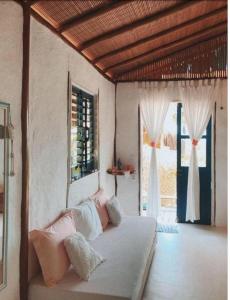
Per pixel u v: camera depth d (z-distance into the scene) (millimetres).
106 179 4660
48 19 2492
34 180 2297
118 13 2793
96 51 3596
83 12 2590
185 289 2904
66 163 2961
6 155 1918
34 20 2270
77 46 3225
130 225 3709
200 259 3615
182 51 4910
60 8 2383
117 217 3703
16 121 2041
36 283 2178
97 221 3295
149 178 5098
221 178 4953
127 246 2986
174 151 5227
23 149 2104
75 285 2178
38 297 2141
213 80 4852
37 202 2352
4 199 1911
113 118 5121
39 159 2377
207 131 5016
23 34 2102
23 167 2109
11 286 2012
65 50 2908
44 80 2453
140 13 2928
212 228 4859
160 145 5266
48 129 2539
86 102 3783
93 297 2064
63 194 2891
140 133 5191
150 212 5086
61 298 2109
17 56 2039
